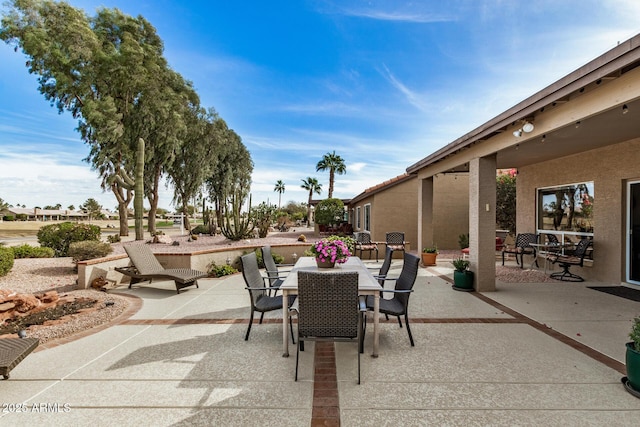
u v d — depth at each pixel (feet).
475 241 21.44
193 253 26.63
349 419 7.75
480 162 21.30
